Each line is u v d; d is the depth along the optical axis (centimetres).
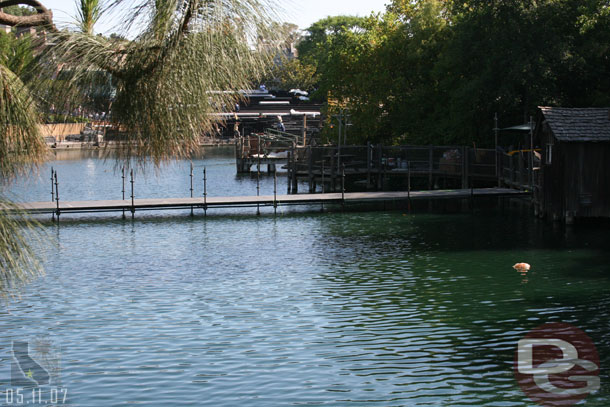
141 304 1869
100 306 1852
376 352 1453
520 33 4209
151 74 367
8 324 1683
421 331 1600
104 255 2573
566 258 2403
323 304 1853
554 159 3058
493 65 4275
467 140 4738
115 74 365
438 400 1195
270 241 2858
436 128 4925
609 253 2473
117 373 1341
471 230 3039
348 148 5012
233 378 1312
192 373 1344
